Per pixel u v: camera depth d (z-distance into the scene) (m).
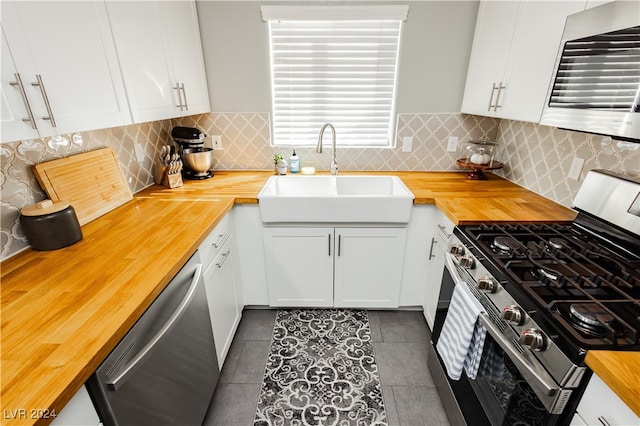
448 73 2.13
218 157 2.38
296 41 2.12
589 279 0.99
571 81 1.14
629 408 0.64
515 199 1.76
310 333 1.99
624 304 0.87
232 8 2.00
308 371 1.73
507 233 1.32
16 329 0.78
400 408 1.53
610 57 0.97
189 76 1.90
